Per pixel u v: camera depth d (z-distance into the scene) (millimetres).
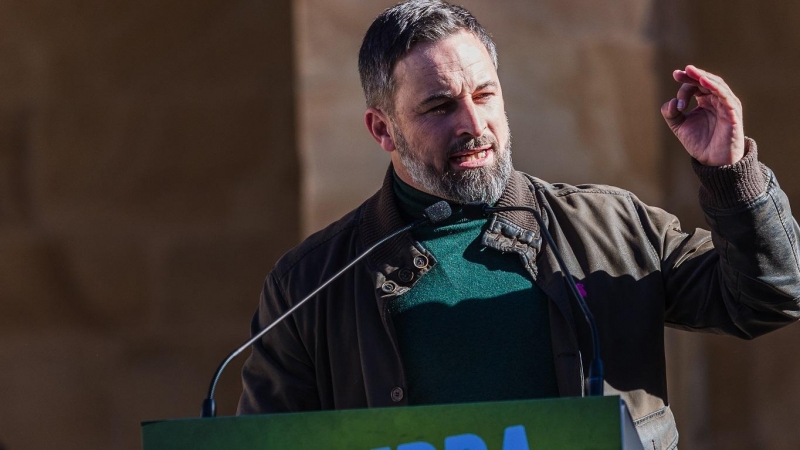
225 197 10516
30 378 11078
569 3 10539
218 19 10547
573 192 6582
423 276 6277
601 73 10539
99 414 10922
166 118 10742
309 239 6871
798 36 11047
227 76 10492
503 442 4426
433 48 6238
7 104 11219
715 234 5742
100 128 11000
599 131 10500
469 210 5820
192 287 10680
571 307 6098
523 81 10383
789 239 5672
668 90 10758
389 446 4520
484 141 6164
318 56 10125
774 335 10945
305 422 4590
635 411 6035
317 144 10086
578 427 4363
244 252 10453
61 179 11109
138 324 10867
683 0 10906
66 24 11094
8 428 11055
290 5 10172
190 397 10648
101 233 10969
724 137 5578
